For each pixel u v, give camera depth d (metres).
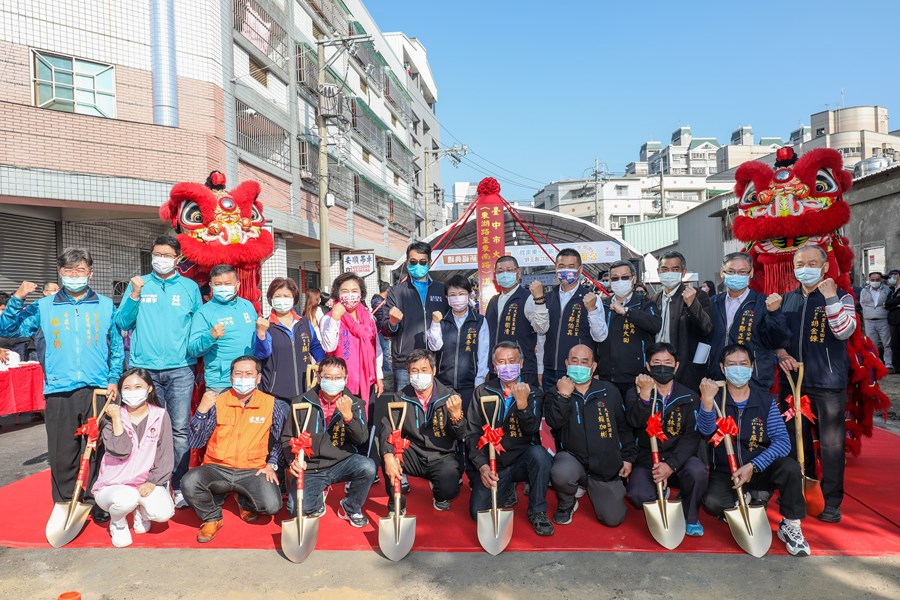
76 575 3.23
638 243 26.67
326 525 3.87
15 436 6.76
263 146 14.24
